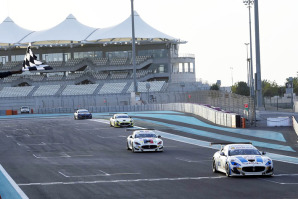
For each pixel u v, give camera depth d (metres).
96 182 21.36
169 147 38.53
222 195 16.92
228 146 22.91
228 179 20.98
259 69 76.25
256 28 72.44
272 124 51.41
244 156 21.80
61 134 51.81
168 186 19.59
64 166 28.00
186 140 43.59
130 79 120.00
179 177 22.23
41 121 72.06
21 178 23.41
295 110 77.81
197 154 33.06
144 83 114.56
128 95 109.06
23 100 114.12
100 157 32.59
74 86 118.38
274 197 16.16
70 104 110.75
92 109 99.56
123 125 57.16
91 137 48.03
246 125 52.97
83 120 71.00
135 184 20.44
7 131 57.28
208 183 20.02
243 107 56.00
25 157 33.88
